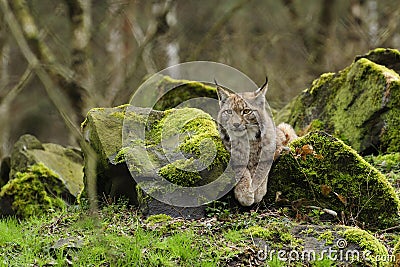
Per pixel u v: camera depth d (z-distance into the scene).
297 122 17.16
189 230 10.05
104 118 12.07
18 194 14.16
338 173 11.09
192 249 9.45
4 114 21.98
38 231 10.89
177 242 9.61
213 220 10.48
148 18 19.98
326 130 16.17
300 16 26.14
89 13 11.88
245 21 26.34
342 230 9.80
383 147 14.91
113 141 11.73
